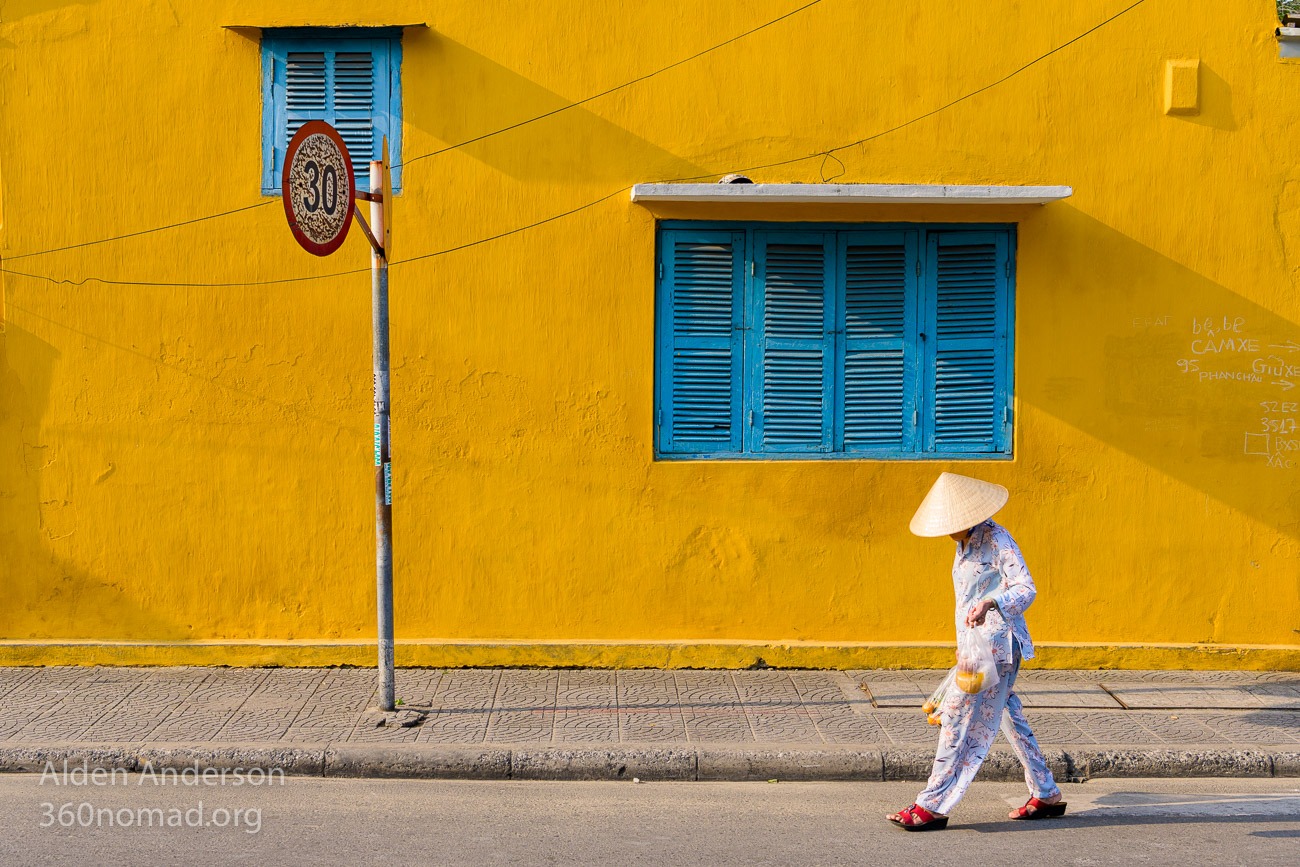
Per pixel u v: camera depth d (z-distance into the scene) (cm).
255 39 748
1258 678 744
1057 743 628
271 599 761
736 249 761
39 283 749
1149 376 757
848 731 643
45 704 679
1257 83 748
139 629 760
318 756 606
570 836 523
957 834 531
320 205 600
